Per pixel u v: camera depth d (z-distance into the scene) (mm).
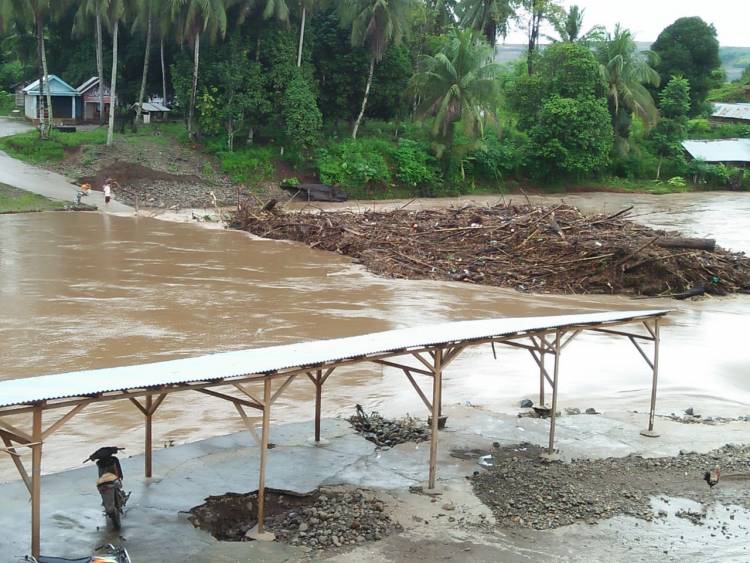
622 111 69875
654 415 14219
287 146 55688
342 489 10320
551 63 66000
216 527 9398
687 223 46438
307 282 26297
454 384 16109
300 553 8641
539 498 10195
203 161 52219
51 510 9367
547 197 62500
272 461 11195
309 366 9406
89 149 50094
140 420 13312
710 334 21219
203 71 53250
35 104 59750
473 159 62438
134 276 25875
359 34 55375
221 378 8594
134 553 8430
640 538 9219
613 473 11188
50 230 35125
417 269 28938
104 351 16984
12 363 15898
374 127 65125
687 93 76125
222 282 25562
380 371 16797
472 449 12047
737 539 9258
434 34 72875
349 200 54562
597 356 18547
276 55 53031
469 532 9242
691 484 10867
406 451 11828
